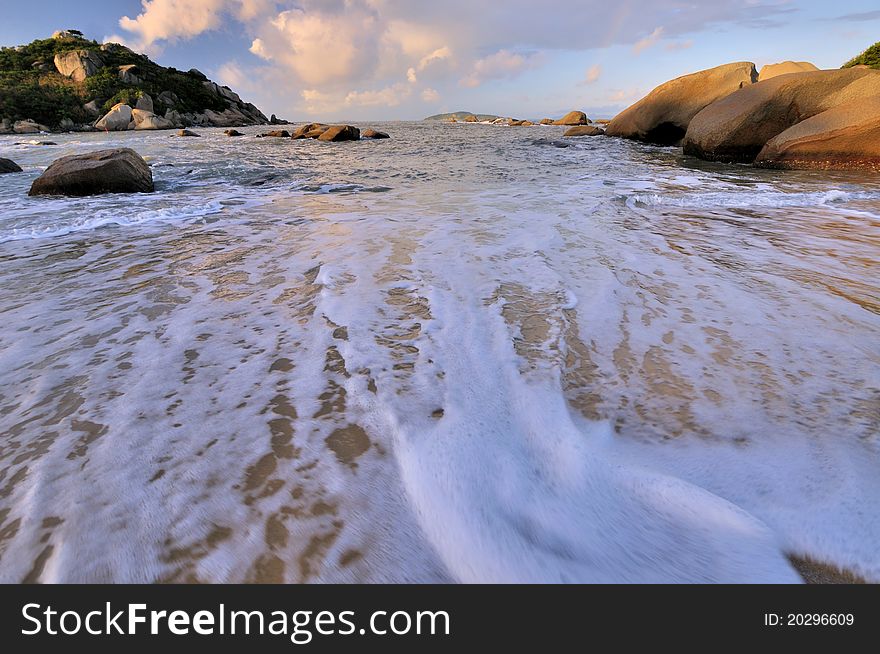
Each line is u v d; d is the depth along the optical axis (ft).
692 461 4.87
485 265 11.10
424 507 4.29
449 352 7.14
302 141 74.08
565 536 4.00
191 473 4.74
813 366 6.63
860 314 8.30
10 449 5.05
